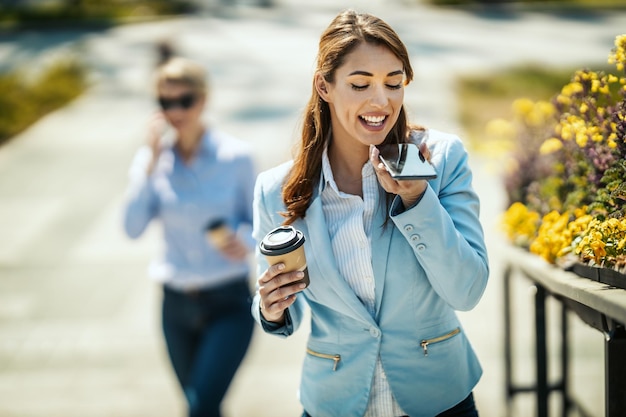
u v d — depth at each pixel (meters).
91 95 15.09
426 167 2.09
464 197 2.35
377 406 2.39
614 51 2.51
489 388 4.90
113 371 5.62
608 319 2.22
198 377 3.78
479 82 14.48
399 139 2.41
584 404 3.59
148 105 14.19
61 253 7.95
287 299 2.27
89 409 5.10
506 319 3.96
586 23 22.03
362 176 2.35
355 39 2.23
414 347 2.33
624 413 2.17
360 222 2.32
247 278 4.00
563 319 3.71
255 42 19.75
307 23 22.86
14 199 9.71
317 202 2.37
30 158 11.44
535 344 3.19
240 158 4.07
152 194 4.13
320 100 2.39
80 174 10.56
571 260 2.68
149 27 23.03
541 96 13.16
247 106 13.27
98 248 8.03
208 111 12.99
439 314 2.36
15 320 6.52
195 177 4.05
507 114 11.91
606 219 2.46
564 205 3.19
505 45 18.84
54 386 5.41
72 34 22.50
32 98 14.63
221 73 16.09
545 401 3.21
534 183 3.73
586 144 2.67
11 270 7.58
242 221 4.11
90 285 7.16
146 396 5.25
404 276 2.28
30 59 19.20
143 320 6.43
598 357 5.05
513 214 3.54
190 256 3.98
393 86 2.25
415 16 24.19
